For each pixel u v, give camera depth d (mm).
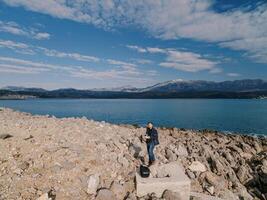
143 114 85938
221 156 18859
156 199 10523
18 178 10359
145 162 14086
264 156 20000
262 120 69688
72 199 10102
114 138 16922
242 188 14555
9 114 26703
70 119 21422
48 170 11102
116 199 10609
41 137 13672
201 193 12750
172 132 28938
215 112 99250
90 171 11773
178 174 12102
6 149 11945
